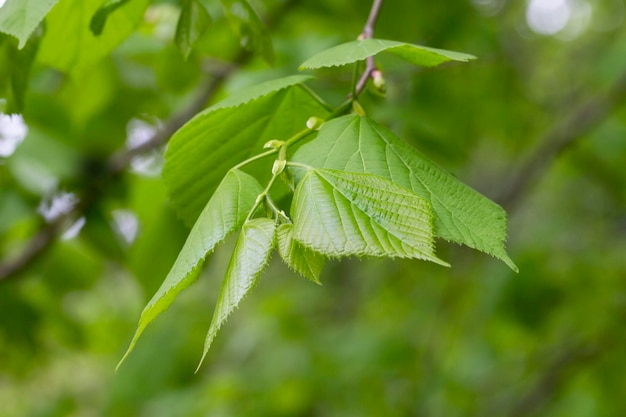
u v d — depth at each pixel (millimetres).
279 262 7816
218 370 7496
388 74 3377
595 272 5562
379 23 3582
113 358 6500
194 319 6539
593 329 5469
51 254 3861
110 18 2109
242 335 6918
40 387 6977
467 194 1426
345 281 7773
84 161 3506
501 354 6059
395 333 6133
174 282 1220
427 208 1252
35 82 3475
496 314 5219
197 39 2031
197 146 1685
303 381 5848
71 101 3680
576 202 7492
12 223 3271
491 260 5734
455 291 6109
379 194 1279
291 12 3590
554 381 5754
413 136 3461
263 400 5785
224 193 1368
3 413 6551
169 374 6121
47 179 3303
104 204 3504
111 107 3803
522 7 6082
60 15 2021
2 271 3412
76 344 4324
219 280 7273
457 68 3762
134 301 6863
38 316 3934
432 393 5934
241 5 1985
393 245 1202
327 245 1210
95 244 3527
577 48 7184
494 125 4562
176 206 1730
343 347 5980
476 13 3904
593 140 5672
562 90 6680
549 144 5441
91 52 2193
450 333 6125
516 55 5789
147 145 3455
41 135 3432
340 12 3576
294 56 3377
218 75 3473
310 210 1263
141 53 3422
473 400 6055
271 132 1745
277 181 1695
